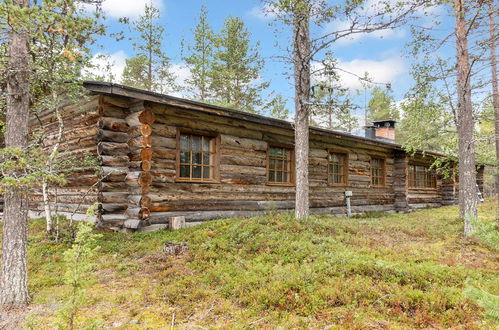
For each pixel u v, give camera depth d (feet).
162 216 25.62
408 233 27.76
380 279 14.89
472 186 26.84
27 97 14.55
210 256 18.24
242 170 31.83
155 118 25.81
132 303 13.52
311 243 19.77
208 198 28.94
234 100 75.41
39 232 24.73
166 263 17.89
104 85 22.02
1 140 29.89
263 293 13.17
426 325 11.25
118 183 25.09
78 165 25.70
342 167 43.86
